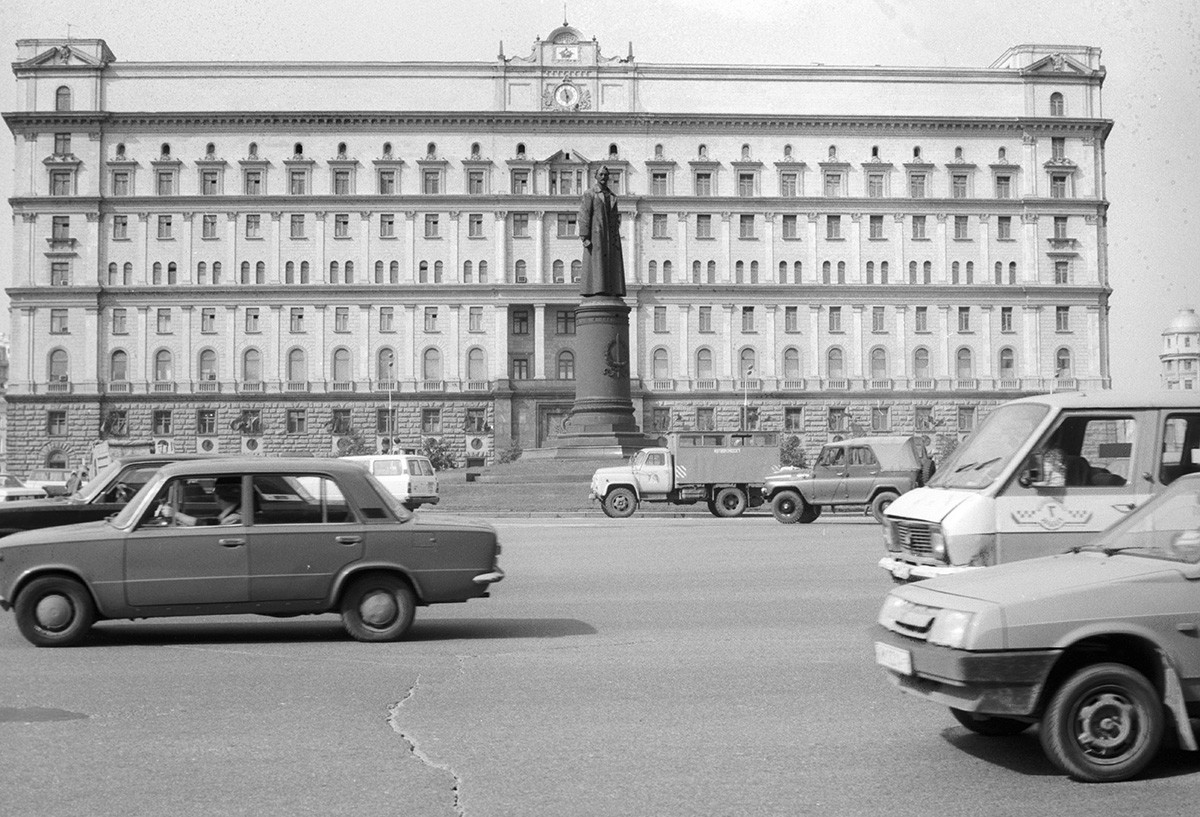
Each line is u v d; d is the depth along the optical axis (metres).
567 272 92.06
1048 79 94.38
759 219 93.00
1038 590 7.11
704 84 93.62
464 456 90.56
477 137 91.94
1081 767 6.87
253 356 90.62
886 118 92.69
